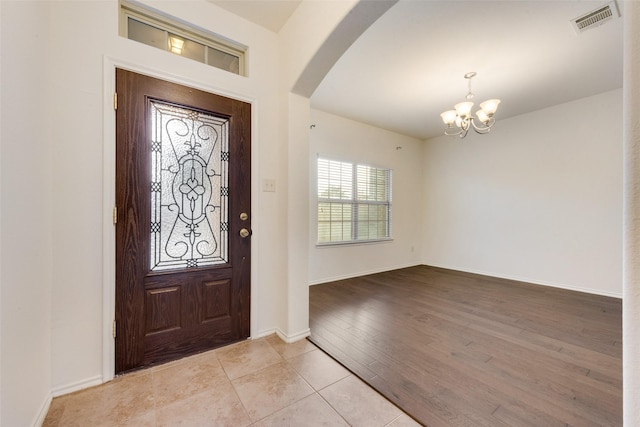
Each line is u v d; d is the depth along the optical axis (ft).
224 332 6.68
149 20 5.89
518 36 7.41
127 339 5.47
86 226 5.03
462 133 10.99
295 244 7.13
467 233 15.53
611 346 6.76
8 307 3.45
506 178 13.91
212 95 6.42
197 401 4.76
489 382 5.32
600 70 9.21
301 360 6.11
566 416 4.43
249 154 7.00
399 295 11.11
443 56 8.39
